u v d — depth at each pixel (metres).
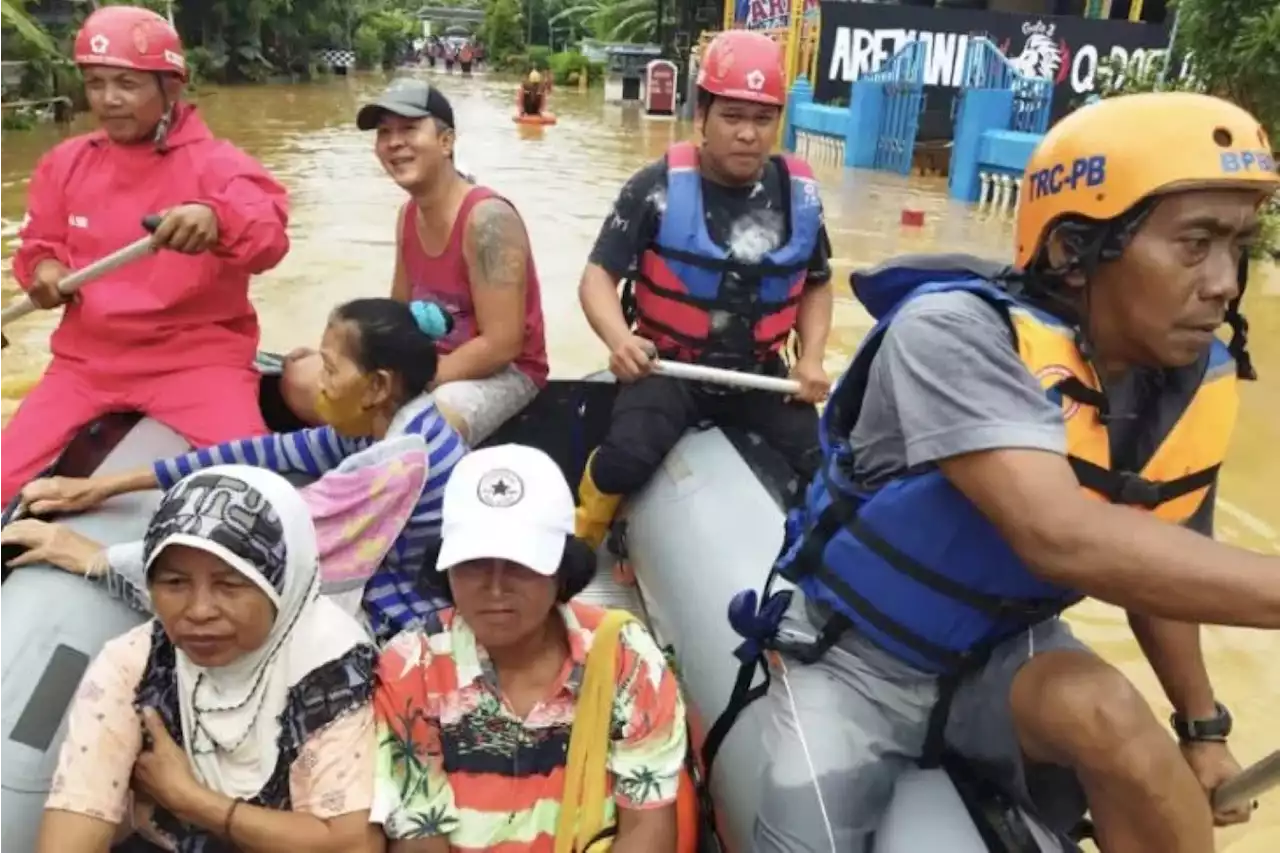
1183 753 2.01
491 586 1.71
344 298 6.88
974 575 1.79
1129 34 16.28
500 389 3.16
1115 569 1.50
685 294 2.99
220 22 28.77
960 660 1.87
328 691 1.75
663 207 2.97
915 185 14.01
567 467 3.58
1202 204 1.56
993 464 1.57
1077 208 1.63
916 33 16.67
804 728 1.90
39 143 14.66
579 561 1.80
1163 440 1.74
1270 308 7.69
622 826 1.84
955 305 1.68
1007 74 14.94
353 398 2.35
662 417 2.94
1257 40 9.09
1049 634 1.89
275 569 1.66
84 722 1.76
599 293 3.01
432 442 2.37
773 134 2.91
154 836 1.86
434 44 50.59
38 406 2.87
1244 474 4.81
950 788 1.88
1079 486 1.60
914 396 1.66
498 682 1.80
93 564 2.20
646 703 1.83
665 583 2.65
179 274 2.84
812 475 2.97
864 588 1.87
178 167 2.88
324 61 36.09
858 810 1.86
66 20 19.66
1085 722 1.69
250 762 1.75
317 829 1.73
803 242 2.99
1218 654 3.54
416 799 1.80
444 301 3.22
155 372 2.85
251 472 1.70
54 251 2.97
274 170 12.43
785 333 3.11
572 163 14.51
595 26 49.00
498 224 3.08
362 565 2.30
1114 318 1.66
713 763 2.11
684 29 29.41
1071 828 2.02
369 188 11.19
